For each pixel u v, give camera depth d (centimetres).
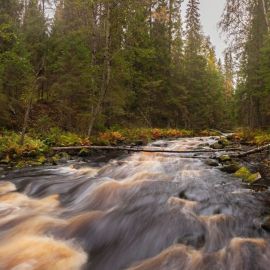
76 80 1980
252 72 2483
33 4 2850
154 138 2288
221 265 418
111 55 1848
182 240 492
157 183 798
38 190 798
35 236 523
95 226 555
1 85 1797
